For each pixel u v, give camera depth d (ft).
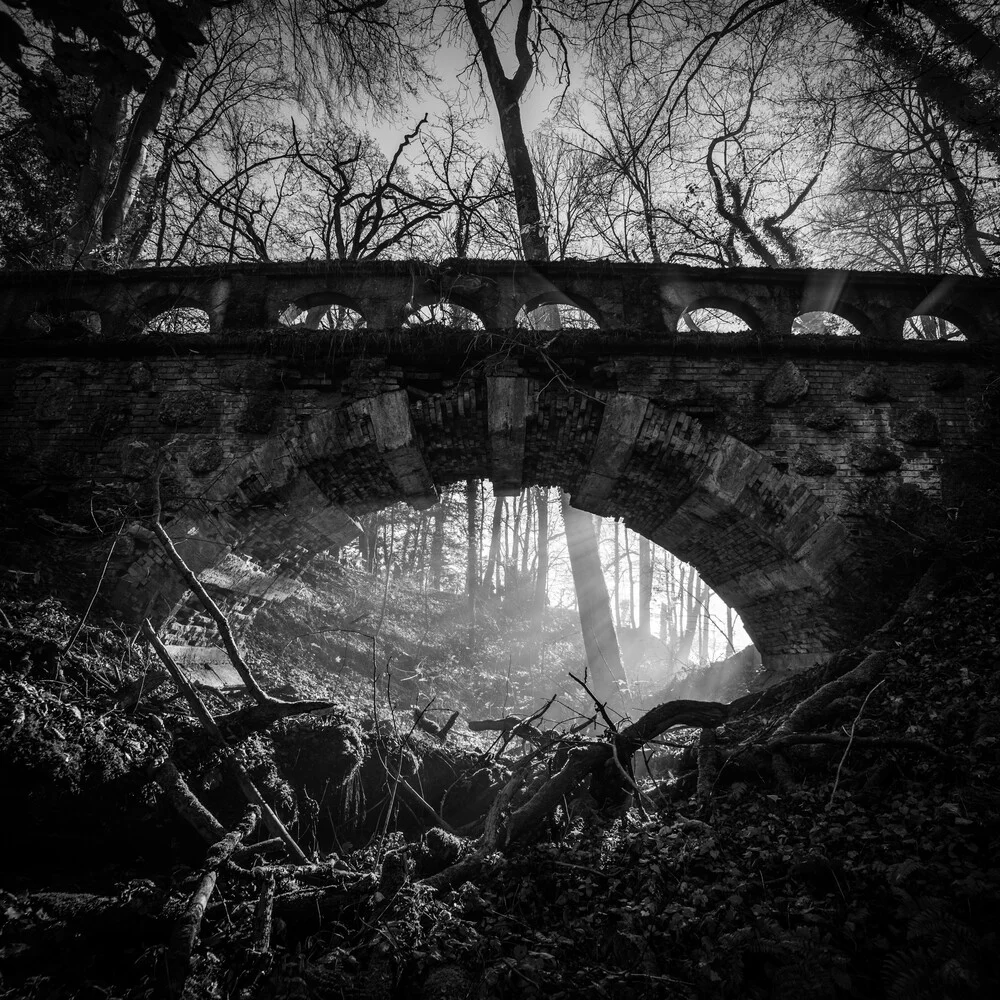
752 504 25.62
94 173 32.71
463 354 26.03
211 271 26.96
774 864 10.98
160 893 11.18
